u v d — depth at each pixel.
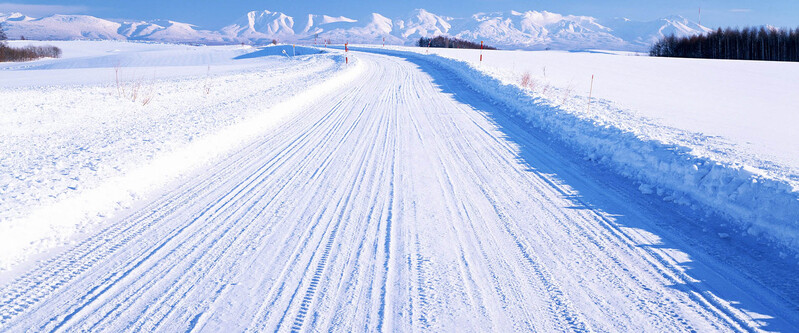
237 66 44.50
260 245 4.62
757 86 23.69
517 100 14.52
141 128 10.31
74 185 5.95
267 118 11.93
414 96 16.97
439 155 8.35
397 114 12.91
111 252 4.45
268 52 76.12
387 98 16.41
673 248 4.52
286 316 3.40
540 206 5.75
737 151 8.06
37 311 3.44
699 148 8.38
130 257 4.35
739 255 4.33
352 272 4.06
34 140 9.43
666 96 18.16
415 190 6.38
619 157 7.69
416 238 4.78
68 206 5.30
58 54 110.75
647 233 4.89
